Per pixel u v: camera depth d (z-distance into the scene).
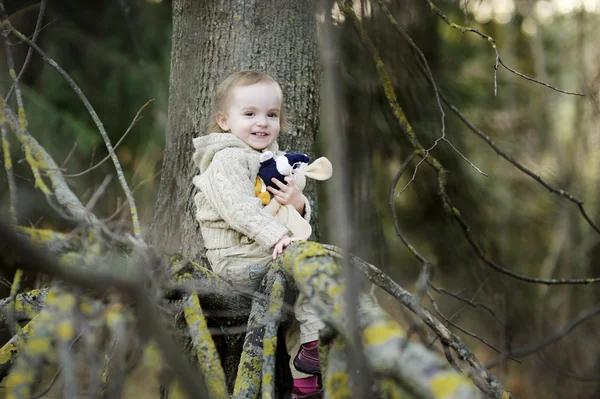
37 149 2.43
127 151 5.98
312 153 3.32
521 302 5.95
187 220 3.11
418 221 5.57
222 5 3.23
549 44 7.93
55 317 2.11
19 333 2.22
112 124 5.98
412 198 5.46
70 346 2.16
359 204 3.60
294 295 2.59
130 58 6.13
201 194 2.83
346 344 1.87
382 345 1.72
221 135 2.84
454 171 5.30
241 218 2.57
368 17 3.52
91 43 6.06
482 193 5.81
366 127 3.82
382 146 4.74
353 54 3.89
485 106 6.29
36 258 1.41
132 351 2.25
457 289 5.46
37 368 2.17
